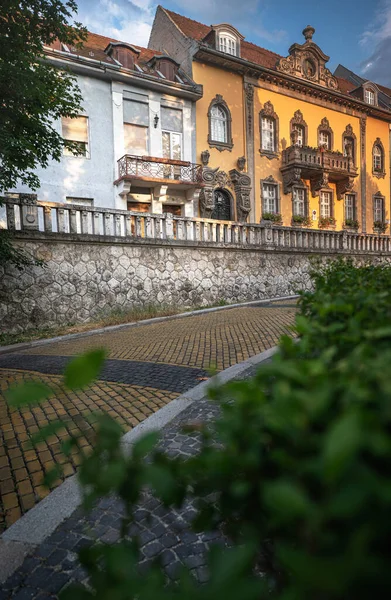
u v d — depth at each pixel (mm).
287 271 16828
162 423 3822
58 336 9383
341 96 26594
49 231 10820
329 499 483
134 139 19344
